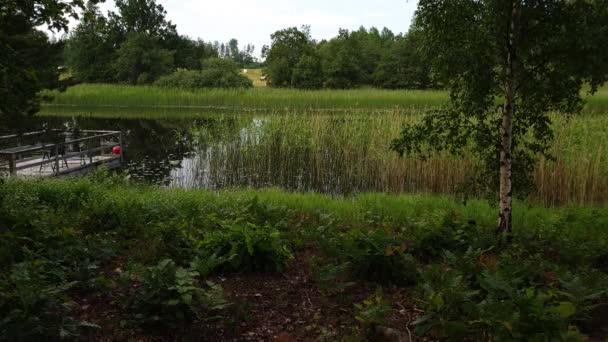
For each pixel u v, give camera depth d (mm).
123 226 7250
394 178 12859
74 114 37719
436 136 7516
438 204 9633
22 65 6773
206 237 6207
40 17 6828
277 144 14453
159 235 6680
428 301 4426
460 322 3963
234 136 15312
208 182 14188
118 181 12344
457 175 12219
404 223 7926
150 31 72875
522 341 3729
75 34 66000
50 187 9688
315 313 4965
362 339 4344
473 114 7117
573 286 4531
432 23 6699
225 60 57031
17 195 8219
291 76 59031
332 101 36406
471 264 5203
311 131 14570
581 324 4512
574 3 6375
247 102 40469
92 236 6617
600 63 6203
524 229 7633
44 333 3848
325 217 7863
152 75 62594
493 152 7422
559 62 6668
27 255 5340
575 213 8734
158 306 4504
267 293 5367
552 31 6551
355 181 13539
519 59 6824
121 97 45906
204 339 4406
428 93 37906
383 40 73562
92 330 4301
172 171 16016
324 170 13797
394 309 4949
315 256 6301
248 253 5852
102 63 65250
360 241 5855
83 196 9195
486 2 6582
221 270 5855
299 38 62344
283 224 7527
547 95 6996
